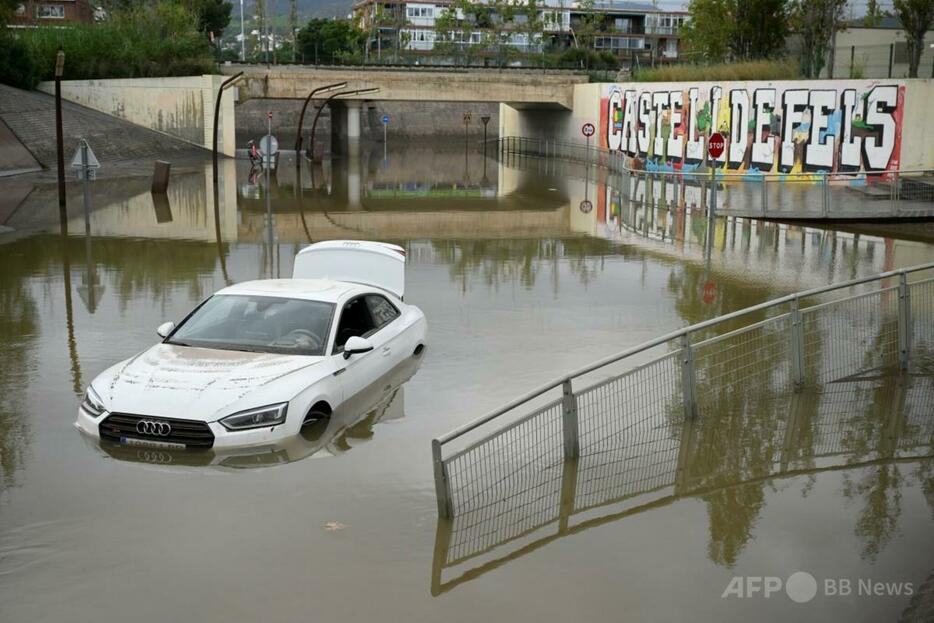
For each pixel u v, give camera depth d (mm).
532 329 13016
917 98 32438
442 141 86125
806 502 7336
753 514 7121
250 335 9406
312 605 5680
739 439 8680
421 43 127125
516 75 59156
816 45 41125
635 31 126312
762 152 37375
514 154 69625
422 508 7121
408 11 127062
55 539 6473
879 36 42594
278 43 137375
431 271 17922
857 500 7379
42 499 7125
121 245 20938
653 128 45938
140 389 8453
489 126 88125
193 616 5531
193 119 53281
